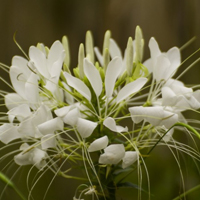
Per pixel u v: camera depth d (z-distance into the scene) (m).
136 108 0.80
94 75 0.81
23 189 1.02
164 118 0.80
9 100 0.85
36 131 0.81
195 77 1.10
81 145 0.82
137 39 0.85
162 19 1.13
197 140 0.99
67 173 1.06
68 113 0.80
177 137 1.01
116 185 0.84
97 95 0.82
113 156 0.79
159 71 0.83
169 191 1.00
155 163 1.01
